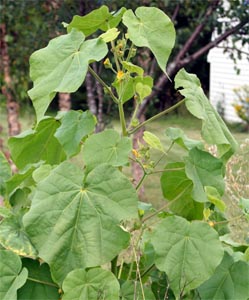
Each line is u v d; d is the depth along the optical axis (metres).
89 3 7.60
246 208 2.37
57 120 2.46
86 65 2.04
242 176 4.23
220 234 2.66
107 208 2.03
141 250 2.56
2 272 2.05
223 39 8.27
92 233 2.02
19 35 8.02
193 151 2.31
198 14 8.68
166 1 7.52
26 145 2.51
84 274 2.01
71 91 2.02
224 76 16.56
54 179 2.07
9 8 7.71
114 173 2.06
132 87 2.36
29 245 2.09
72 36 2.14
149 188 9.13
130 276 2.47
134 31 2.13
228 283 2.23
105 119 8.30
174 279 2.08
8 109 8.52
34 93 2.11
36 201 2.05
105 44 2.08
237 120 16.11
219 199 2.21
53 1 7.69
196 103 2.20
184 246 2.10
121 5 7.61
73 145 2.26
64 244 2.02
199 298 2.30
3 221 2.14
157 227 2.11
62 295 2.10
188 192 2.48
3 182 2.47
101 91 8.11
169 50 2.15
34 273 2.16
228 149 2.26
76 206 2.04
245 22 8.19
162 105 14.41
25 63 8.18
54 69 2.11
